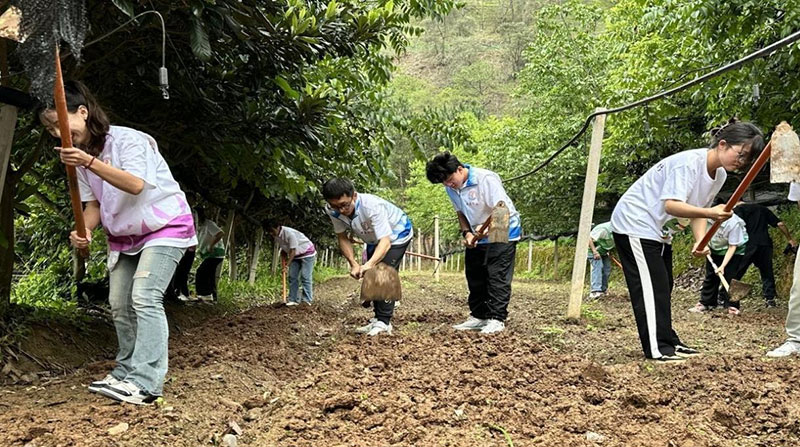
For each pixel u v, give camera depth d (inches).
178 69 203.8
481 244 262.8
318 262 1087.0
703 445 119.0
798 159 145.9
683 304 421.4
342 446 116.2
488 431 127.0
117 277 147.1
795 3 273.4
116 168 132.1
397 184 1779.0
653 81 371.6
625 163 570.6
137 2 168.9
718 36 296.7
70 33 116.8
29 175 306.5
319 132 245.3
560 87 668.1
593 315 305.4
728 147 182.2
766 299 378.3
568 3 694.5
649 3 371.6
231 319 291.4
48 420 123.0
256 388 165.8
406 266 1550.2
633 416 135.6
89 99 131.0
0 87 162.9
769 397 144.3
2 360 170.6
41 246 407.8
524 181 695.1
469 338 232.7
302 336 265.1
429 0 284.5
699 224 192.2
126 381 136.9
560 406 140.6
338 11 210.7
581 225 299.0
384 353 204.5
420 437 122.2
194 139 247.4
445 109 349.7
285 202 501.7
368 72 329.4
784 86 322.0
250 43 189.8
